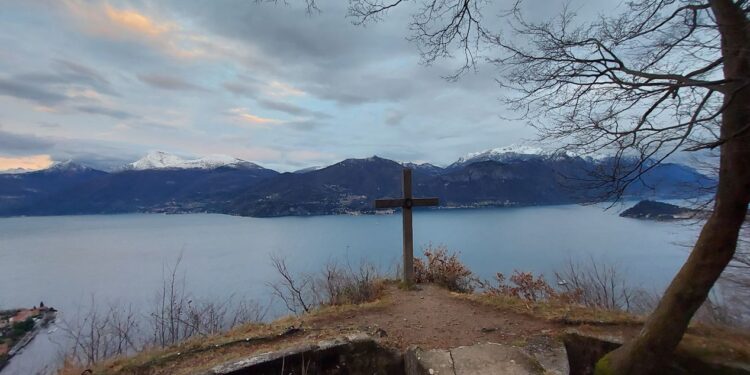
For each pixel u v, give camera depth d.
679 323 3.29
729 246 3.14
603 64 3.63
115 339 5.29
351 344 4.38
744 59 2.89
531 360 3.90
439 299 6.38
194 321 5.70
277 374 3.94
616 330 4.57
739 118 3.03
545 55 4.00
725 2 2.99
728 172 3.12
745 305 4.75
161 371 3.79
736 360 3.63
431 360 3.94
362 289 6.85
